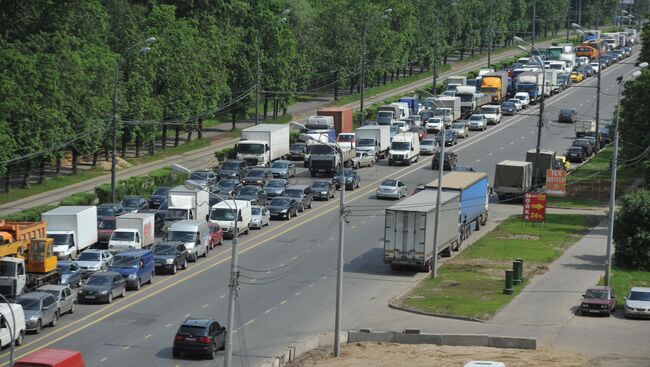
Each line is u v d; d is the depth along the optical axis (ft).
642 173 552.00
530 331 314.96
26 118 495.00
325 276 379.96
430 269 390.21
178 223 408.46
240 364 278.05
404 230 381.40
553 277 382.01
